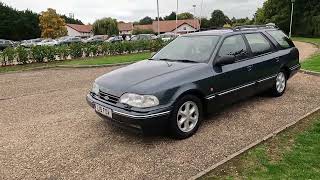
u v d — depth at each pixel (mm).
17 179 4004
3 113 6812
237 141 4910
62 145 4949
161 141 4977
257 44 6602
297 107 6484
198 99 5152
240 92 5945
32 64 18031
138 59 17656
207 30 6691
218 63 5418
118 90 4805
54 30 70750
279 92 7254
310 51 20547
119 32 87375
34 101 7828
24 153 4707
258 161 4168
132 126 4617
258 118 5902
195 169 4109
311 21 57031
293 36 60688
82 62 17078
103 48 22656
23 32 71125
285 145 4617
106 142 5012
